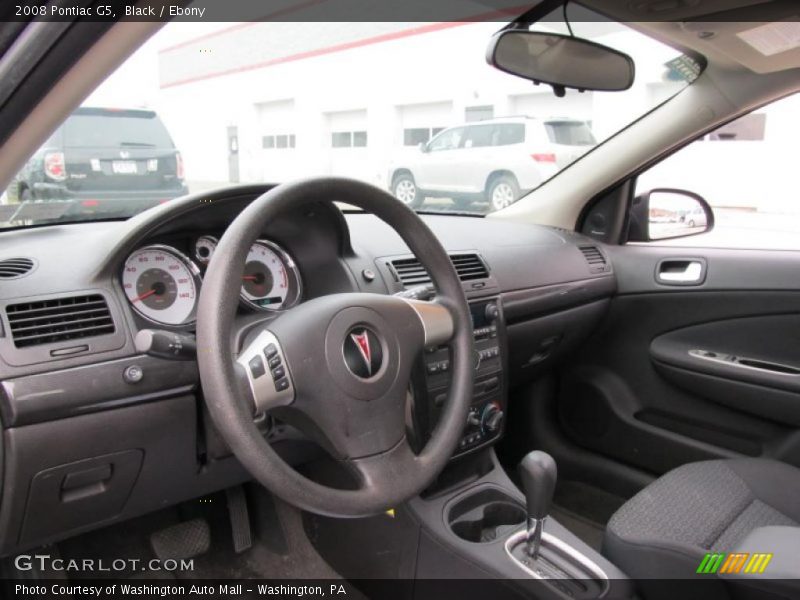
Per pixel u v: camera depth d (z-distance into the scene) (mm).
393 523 1557
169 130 2035
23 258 1249
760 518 1393
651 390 2139
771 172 2049
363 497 968
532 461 1343
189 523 1817
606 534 1395
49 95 779
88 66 746
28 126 823
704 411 2023
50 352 1132
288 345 969
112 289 1220
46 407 1117
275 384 957
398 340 1044
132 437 1229
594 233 2355
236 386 897
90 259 1247
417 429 1453
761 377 1858
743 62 1815
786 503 1446
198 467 1374
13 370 1097
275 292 1406
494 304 1706
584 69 1812
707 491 1464
